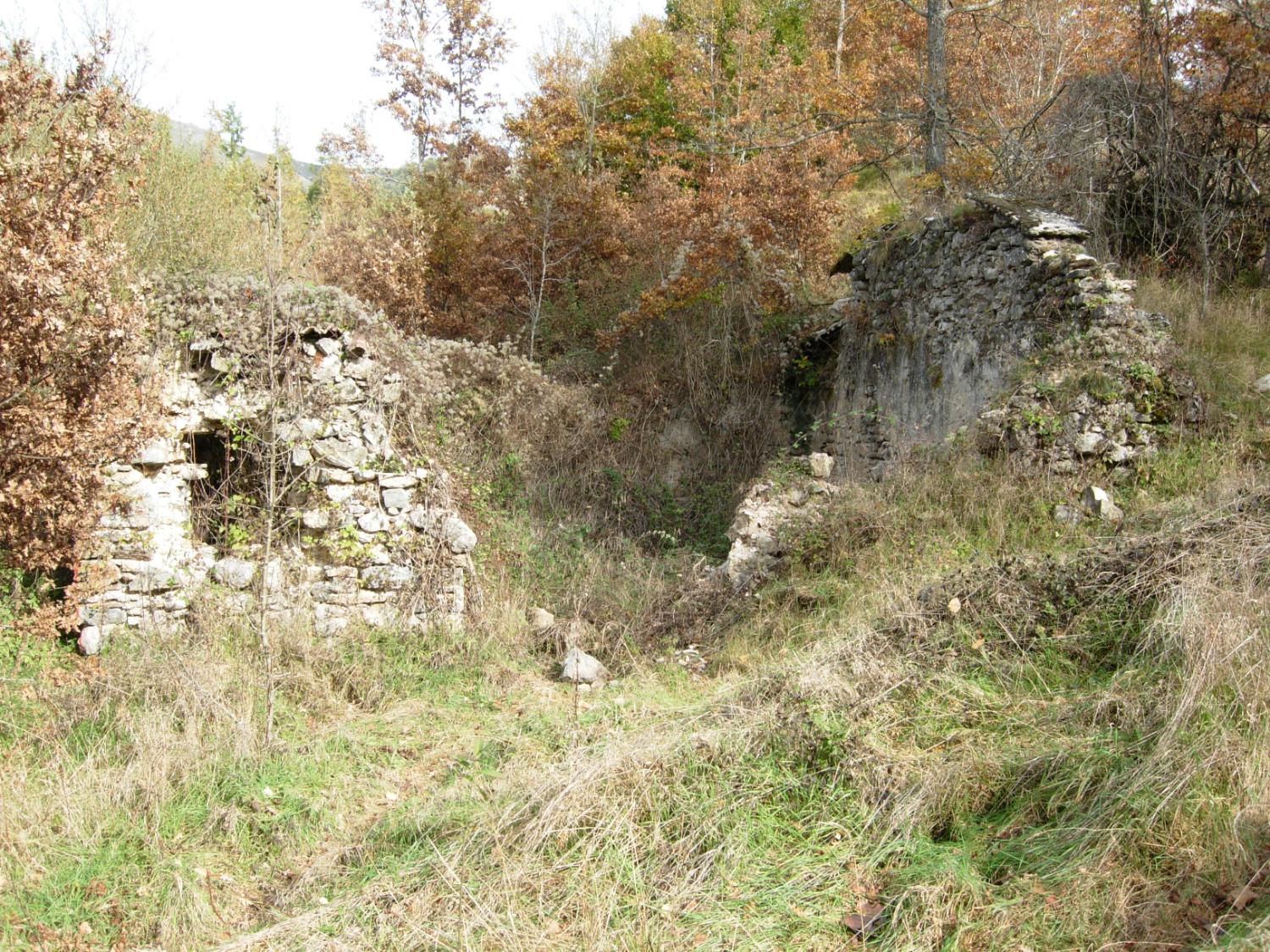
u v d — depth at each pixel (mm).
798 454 13953
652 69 21156
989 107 15883
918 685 5664
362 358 8523
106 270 6566
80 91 6906
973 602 6395
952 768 4770
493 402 12344
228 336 7832
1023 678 5613
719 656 8039
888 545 8445
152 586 7477
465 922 4191
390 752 6395
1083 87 12883
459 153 19844
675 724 5863
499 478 11789
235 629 7453
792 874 4414
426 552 8547
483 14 19953
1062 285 9297
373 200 19203
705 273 14703
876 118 15867
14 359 6215
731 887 4363
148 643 7125
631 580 10188
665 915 4199
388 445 8586
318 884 4785
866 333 12875
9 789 5164
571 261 17234
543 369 14992
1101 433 8508
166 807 5281
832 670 6012
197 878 4762
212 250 11164
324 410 8125
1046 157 12602
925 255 11562
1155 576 5887
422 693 7492
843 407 13375
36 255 6062
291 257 8500
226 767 5711
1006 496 8383
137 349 6898
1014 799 4559
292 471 8031
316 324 8133
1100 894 3775
